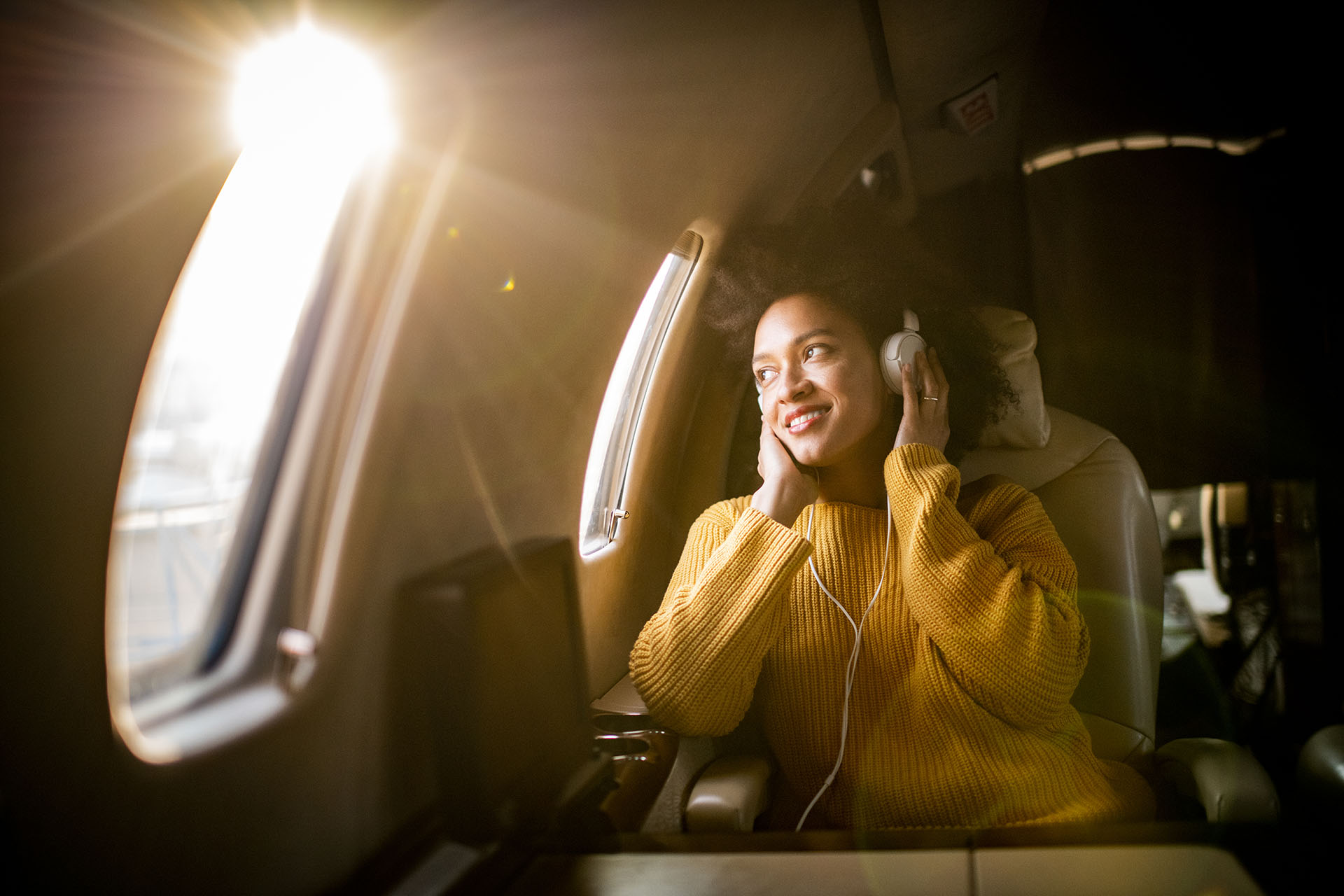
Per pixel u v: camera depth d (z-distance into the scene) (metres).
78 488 0.59
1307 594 2.43
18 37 0.50
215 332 0.76
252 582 0.83
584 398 1.44
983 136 2.89
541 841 1.02
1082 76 3.13
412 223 0.85
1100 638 1.64
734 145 1.55
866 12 1.70
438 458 1.01
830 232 1.74
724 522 1.64
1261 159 2.55
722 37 1.27
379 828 0.93
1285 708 2.49
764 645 1.41
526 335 1.17
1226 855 0.90
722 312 1.85
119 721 0.65
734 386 1.99
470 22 0.79
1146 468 3.29
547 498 1.36
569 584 1.19
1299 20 2.34
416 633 0.93
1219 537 3.14
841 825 1.40
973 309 1.78
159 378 0.67
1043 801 1.33
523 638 1.04
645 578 1.86
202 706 0.76
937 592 1.35
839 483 1.64
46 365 0.55
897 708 1.42
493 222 0.99
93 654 0.61
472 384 1.06
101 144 0.56
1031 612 1.33
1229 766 1.32
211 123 0.64
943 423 1.55
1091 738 1.57
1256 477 3.09
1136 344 3.29
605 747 1.28
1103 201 3.27
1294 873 0.86
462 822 0.93
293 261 0.83
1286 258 2.44
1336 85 2.25
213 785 0.71
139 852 0.65
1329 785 1.12
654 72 1.17
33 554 0.56
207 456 0.81
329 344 0.83
